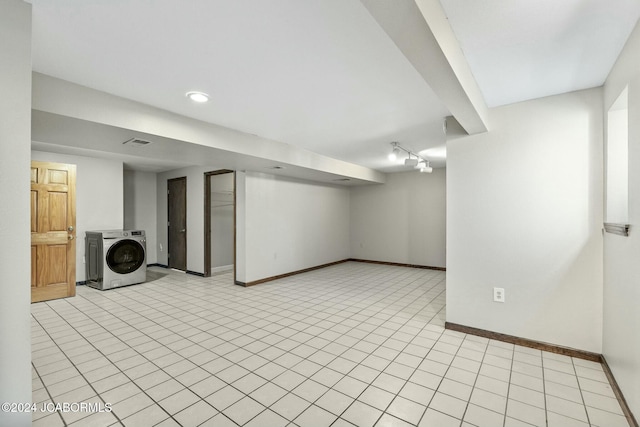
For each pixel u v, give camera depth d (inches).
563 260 97.0
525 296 103.1
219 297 167.9
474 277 112.6
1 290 49.7
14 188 51.0
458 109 86.4
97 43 65.9
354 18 57.9
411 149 171.2
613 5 54.9
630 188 66.2
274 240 215.2
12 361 50.7
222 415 69.5
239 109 106.7
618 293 75.1
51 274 162.9
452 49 62.7
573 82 88.4
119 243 191.0
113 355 98.4
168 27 60.4
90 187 201.6
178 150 127.3
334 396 76.5
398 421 67.4
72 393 77.9
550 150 98.3
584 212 93.7
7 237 50.3
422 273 235.6
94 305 152.8
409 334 115.0
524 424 66.2
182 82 85.4
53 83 81.5
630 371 66.2
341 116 114.5
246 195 194.7
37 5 53.1
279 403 73.8
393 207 271.0
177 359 95.7
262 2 53.1
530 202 101.7
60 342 108.2
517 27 61.7
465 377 84.8
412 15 46.4
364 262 288.7
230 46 67.6
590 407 71.6
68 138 107.1
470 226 113.0
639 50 59.3
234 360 95.0
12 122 51.0
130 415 69.5
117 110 94.0
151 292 179.3
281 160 156.0
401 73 80.9
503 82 88.1
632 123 64.4
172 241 257.0
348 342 108.1
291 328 121.6
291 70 79.0
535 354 97.7
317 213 257.3
